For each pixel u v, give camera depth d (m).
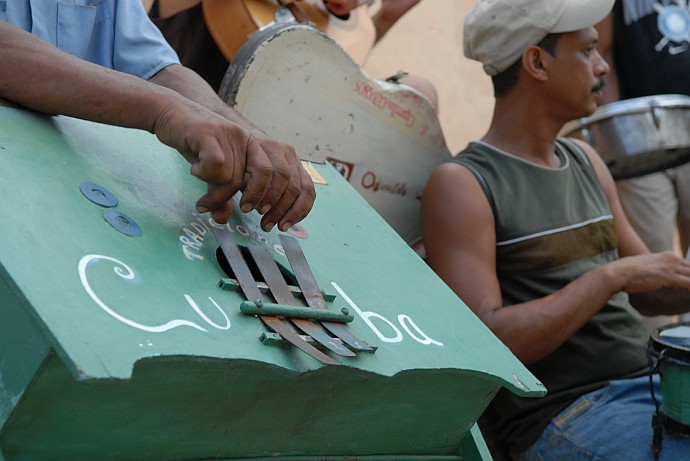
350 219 2.04
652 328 3.88
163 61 2.30
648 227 4.15
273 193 1.69
